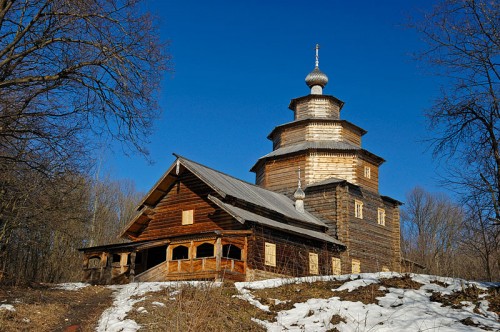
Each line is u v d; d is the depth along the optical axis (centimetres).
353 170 4128
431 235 6650
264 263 2880
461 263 4862
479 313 1522
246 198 3136
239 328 1460
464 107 1838
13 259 3947
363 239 3972
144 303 1695
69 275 4441
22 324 1462
